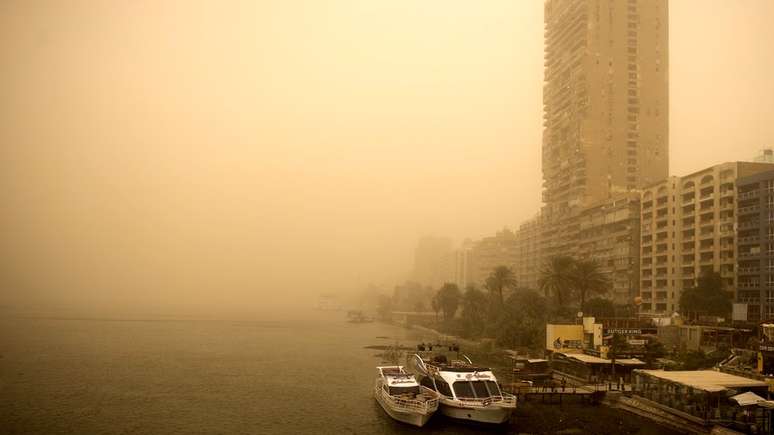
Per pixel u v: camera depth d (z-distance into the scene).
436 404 62.56
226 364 110.81
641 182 185.38
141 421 64.62
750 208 116.62
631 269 151.12
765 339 81.62
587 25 189.75
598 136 185.50
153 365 107.50
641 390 67.44
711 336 96.44
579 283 127.31
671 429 58.44
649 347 93.25
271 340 163.88
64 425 62.50
